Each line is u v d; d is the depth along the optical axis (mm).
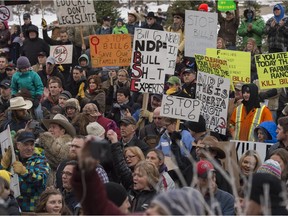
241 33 27484
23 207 13086
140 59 18344
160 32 18266
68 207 12023
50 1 41031
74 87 22266
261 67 19812
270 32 26125
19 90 20297
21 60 21047
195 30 21672
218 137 17266
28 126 15836
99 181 6230
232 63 20438
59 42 27141
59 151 14031
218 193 10633
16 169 12922
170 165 13766
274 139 15523
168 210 6332
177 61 23875
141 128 17531
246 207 6957
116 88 21391
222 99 17188
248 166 12344
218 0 27516
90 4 25391
